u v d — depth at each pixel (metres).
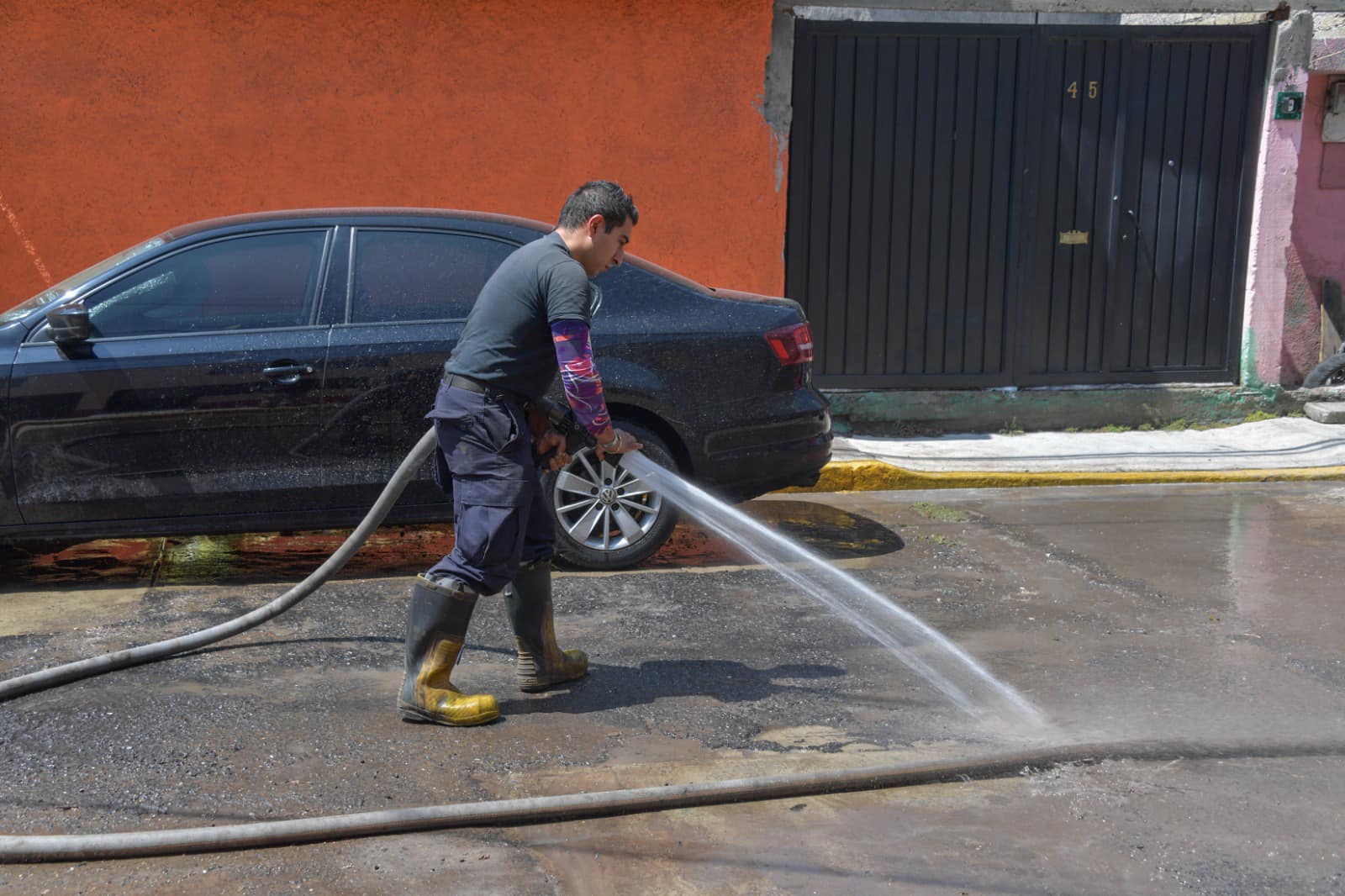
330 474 5.34
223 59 8.06
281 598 4.49
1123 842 3.21
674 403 5.58
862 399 9.05
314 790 3.47
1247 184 9.23
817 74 8.70
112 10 7.91
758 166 8.64
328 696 4.18
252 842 3.13
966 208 9.00
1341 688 4.34
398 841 3.20
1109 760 3.71
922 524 6.88
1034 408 9.23
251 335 5.25
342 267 5.40
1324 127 9.23
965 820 3.33
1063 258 9.16
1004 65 8.84
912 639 4.87
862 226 8.93
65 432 5.12
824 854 3.14
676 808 3.38
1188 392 9.38
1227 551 6.30
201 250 5.34
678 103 8.50
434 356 5.34
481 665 4.52
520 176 8.46
